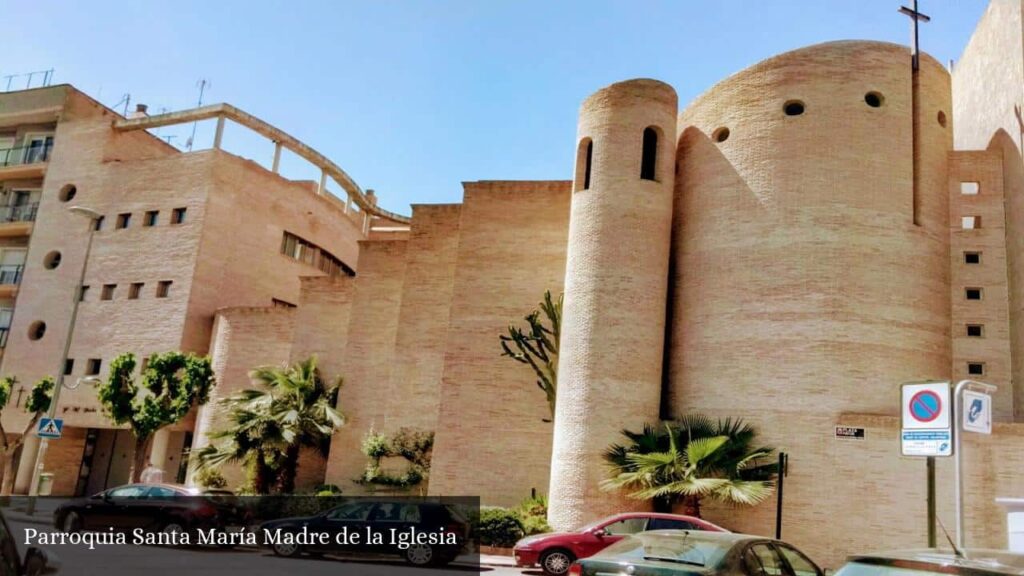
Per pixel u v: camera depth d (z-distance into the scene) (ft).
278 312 107.96
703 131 77.36
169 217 121.08
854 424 63.31
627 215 72.69
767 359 67.72
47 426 79.51
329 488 87.20
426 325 90.74
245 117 127.85
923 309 68.74
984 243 72.43
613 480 64.18
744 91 74.79
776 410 66.28
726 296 71.20
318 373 99.45
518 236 87.81
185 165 122.42
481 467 82.07
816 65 72.08
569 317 72.74
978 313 71.41
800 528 62.75
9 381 106.63
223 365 108.88
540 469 81.05
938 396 36.17
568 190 87.51
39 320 127.03
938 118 74.90
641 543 28.04
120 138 133.90
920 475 60.34
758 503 62.75
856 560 23.48
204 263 117.60
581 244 73.77
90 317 122.21
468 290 87.30
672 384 73.82
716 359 70.49
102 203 127.65
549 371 78.69
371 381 94.79
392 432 88.07
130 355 91.76
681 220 77.46
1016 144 70.69
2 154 141.18
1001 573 20.97
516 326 85.30
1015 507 44.91
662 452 64.75
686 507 61.77
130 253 122.21
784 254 69.00
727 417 68.49
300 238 136.26
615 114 75.46
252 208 126.41
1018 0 70.38
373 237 156.15
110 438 128.77
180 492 60.29
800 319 67.26
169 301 116.16
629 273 71.51
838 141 70.13
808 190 69.56
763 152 72.08
